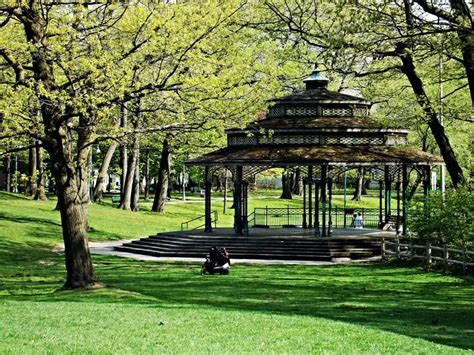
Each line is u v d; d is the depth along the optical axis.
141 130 28.02
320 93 49.09
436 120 37.50
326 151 46.41
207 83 26.28
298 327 18.20
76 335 16.69
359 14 26.81
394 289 29.23
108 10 26.03
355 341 16.25
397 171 53.62
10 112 24.12
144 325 18.23
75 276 27.95
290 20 38.00
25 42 26.31
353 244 45.06
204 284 31.02
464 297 26.66
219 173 75.56
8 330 17.47
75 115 26.05
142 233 60.59
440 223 36.03
